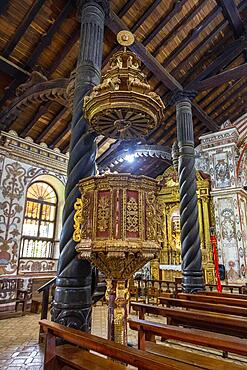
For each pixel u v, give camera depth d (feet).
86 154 11.46
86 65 12.91
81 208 9.69
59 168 31.53
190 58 24.22
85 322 9.76
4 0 16.60
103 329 18.61
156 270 36.22
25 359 12.69
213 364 8.47
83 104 11.25
